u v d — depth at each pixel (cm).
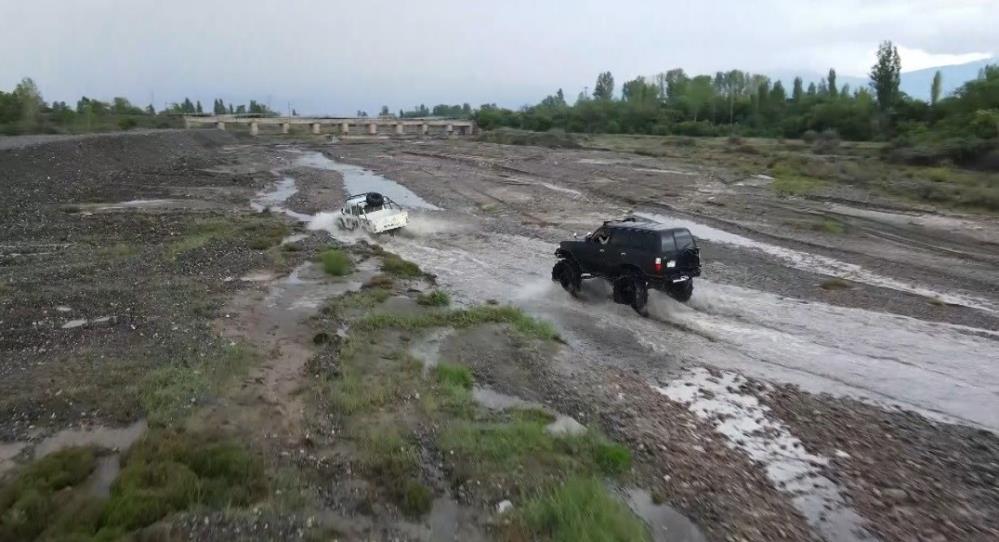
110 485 882
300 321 1645
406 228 3084
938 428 1110
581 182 4497
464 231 3002
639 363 1420
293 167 6191
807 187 3922
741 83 12269
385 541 786
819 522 848
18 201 3506
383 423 1092
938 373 1348
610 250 1811
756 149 6247
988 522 845
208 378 1240
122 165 5403
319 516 827
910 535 821
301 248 2536
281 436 1036
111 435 1032
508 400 1220
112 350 1396
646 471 969
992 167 4347
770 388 1284
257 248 2514
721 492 916
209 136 8919
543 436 1045
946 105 6625
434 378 1292
